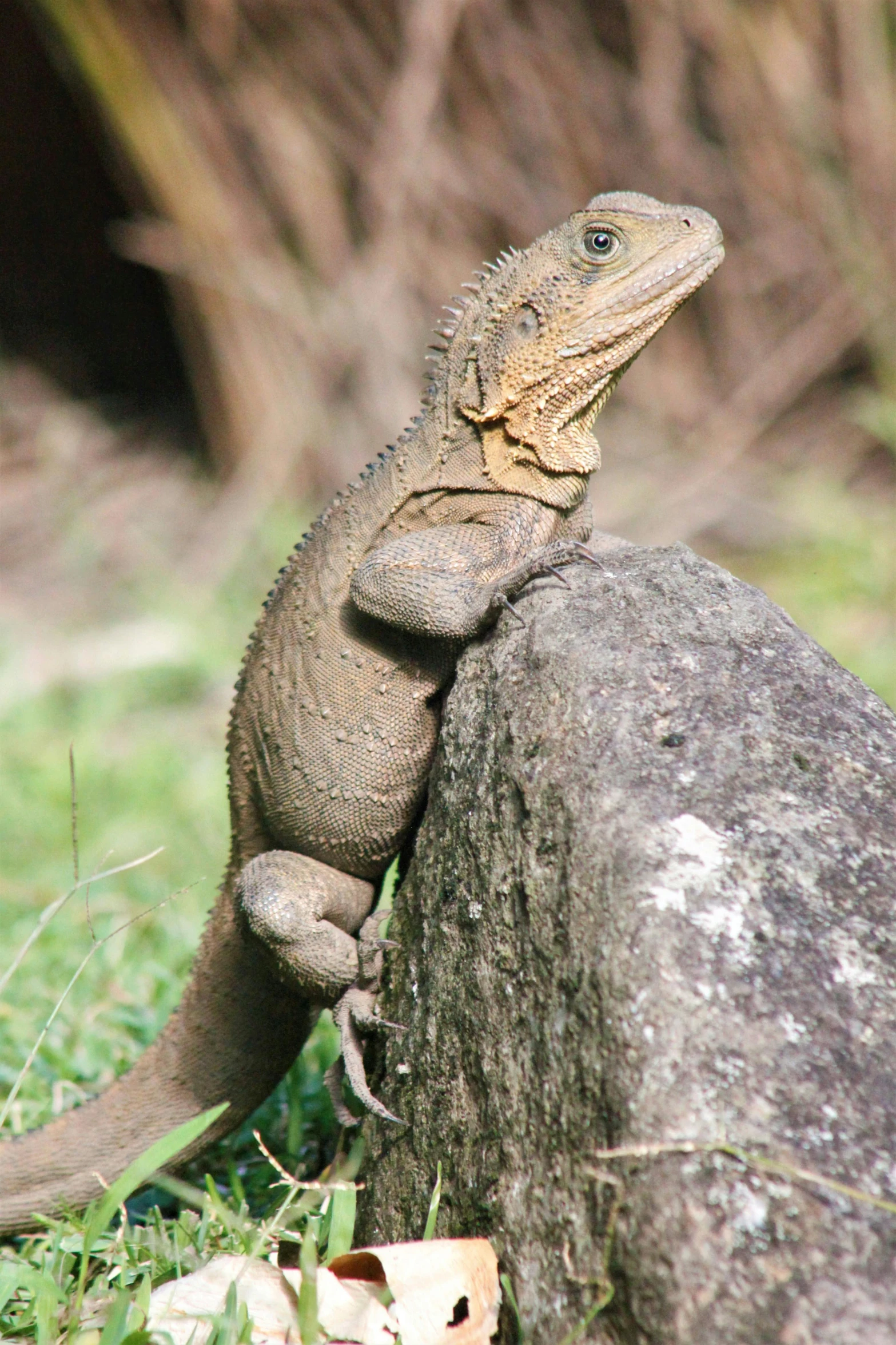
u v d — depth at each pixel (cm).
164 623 1970
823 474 2186
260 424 2220
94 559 2253
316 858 764
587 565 648
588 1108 480
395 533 759
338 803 743
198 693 1895
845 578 1903
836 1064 454
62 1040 948
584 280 731
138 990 1028
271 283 2142
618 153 2144
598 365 735
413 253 2144
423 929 620
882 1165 437
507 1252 510
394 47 2041
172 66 2017
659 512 2134
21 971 1062
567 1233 480
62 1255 655
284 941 704
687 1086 452
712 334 2236
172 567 2191
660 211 737
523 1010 530
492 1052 544
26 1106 867
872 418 2116
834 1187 431
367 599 701
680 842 500
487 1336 503
